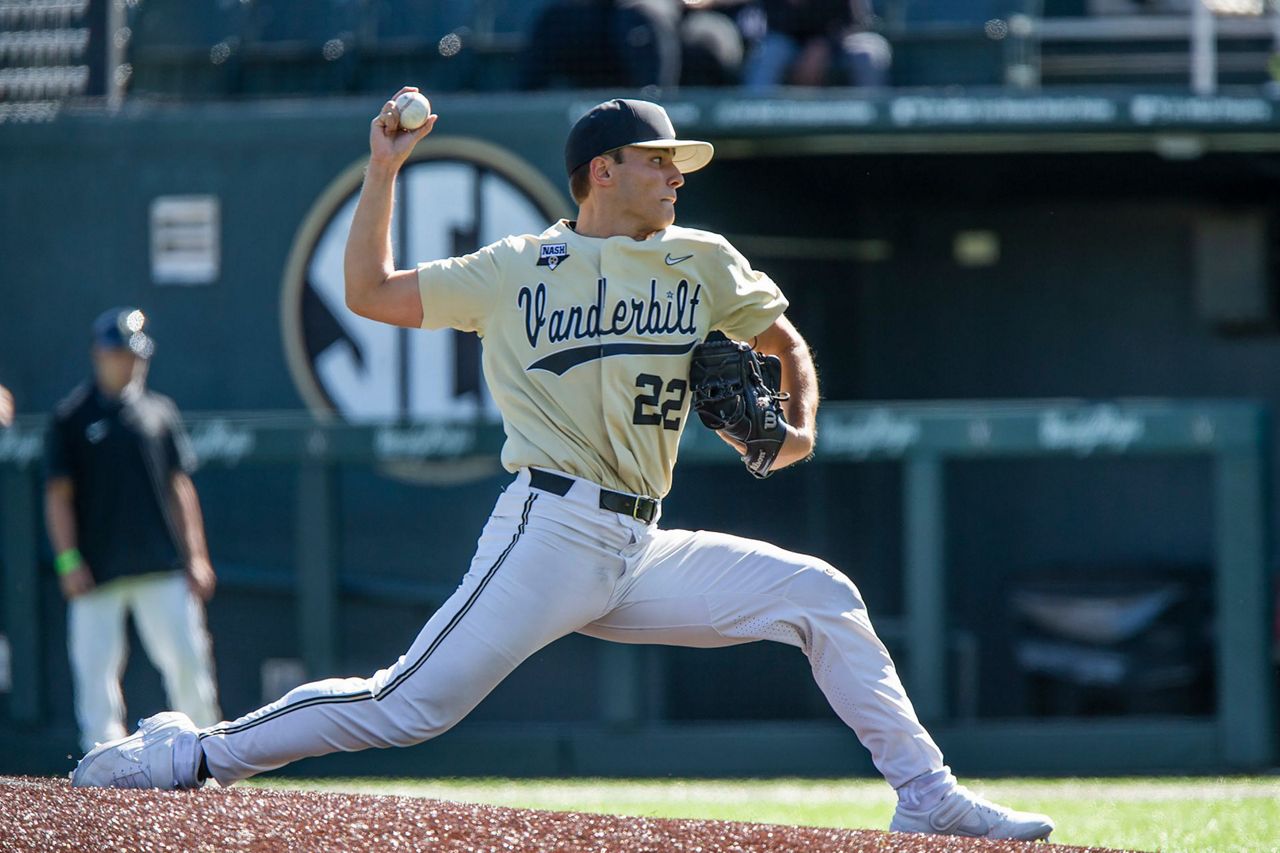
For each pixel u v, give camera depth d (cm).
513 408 1345
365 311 1332
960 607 3681
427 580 3103
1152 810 2136
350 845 1237
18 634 3002
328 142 3191
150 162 3256
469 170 3100
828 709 3170
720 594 1374
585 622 1370
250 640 3170
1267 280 3528
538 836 1260
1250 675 2683
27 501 3003
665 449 1355
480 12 3444
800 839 1271
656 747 2805
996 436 2745
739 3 3334
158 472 2641
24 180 3300
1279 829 1902
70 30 3409
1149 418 2709
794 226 3444
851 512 3588
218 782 1417
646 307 1326
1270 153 3200
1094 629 3344
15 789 1358
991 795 2427
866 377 3709
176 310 3247
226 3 3525
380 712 1359
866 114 2966
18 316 3300
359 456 2928
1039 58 3466
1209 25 3328
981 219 3678
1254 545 2684
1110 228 3647
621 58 3212
